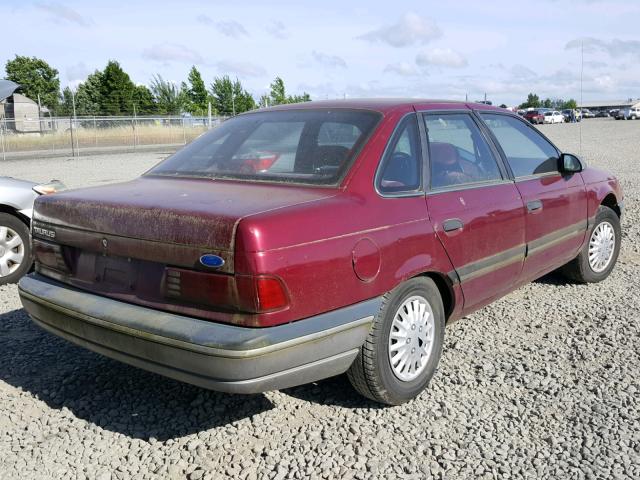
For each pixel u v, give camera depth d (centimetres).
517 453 336
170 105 5578
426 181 403
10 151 3153
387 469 321
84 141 3438
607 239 632
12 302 595
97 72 6400
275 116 443
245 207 322
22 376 430
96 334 344
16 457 334
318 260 320
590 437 350
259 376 303
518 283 495
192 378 311
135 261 339
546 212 509
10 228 654
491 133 484
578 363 447
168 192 366
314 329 318
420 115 423
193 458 333
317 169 374
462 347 474
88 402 394
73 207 368
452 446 342
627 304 572
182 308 319
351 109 418
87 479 316
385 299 358
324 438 351
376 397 371
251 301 299
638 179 1491
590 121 6900
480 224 429
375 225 353
